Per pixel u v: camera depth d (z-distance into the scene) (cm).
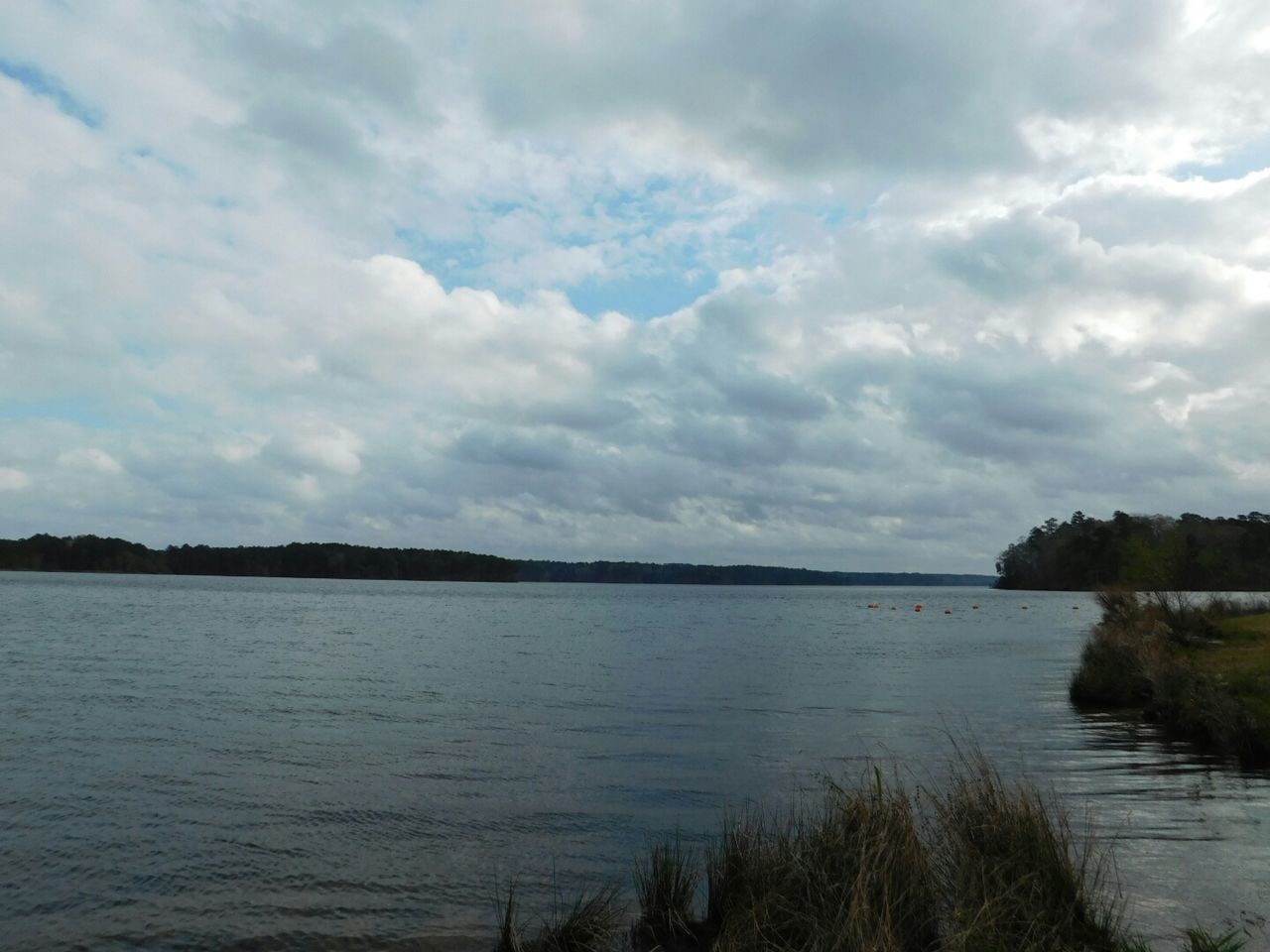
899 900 627
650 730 1798
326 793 1239
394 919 797
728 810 1152
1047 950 590
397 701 2175
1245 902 775
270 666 2928
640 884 823
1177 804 1150
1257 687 1661
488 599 11456
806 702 2258
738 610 9956
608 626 6206
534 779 1335
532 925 774
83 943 750
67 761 1422
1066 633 5641
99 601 7588
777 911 664
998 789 798
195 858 959
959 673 3047
